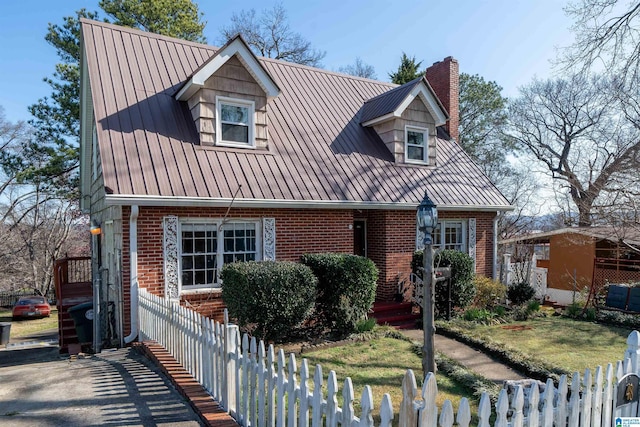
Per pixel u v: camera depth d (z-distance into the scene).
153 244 8.73
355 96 15.36
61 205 29.20
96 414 4.59
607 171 14.80
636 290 11.44
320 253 9.92
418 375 6.64
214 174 9.52
